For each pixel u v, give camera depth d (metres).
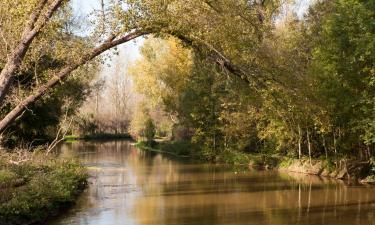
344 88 25.03
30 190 17.33
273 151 37.12
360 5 23.25
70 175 22.59
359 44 23.06
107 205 19.61
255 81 13.34
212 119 42.62
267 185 26.03
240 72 13.52
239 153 40.06
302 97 14.37
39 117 28.00
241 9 13.99
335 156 30.44
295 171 32.75
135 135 69.50
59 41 12.93
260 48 13.56
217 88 40.00
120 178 28.66
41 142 32.19
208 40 12.76
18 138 27.95
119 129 80.50
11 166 20.84
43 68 14.73
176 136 52.59
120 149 55.03
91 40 12.20
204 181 27.70
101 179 28.06
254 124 38.78
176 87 48.12
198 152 44.88
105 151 51.41
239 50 13.11
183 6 12.19
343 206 19.53
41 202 16.64
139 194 22.66
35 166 21.80
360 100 23.88
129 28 12.04
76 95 33.19
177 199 21.27
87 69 13.30
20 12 11.89
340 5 25.52
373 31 23.16
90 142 68.38
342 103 24.75
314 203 20.30
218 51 13.16
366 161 28.78
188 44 13.30
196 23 12.53
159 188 24.67
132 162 39.47
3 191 16.72
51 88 12.63
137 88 51.34
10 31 12.52
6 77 11.73
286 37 28.11
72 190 20.77
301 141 33.84
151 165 37.06
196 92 43.31
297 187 25.19
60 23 12.81
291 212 18.31
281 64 13.89
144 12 12.07
